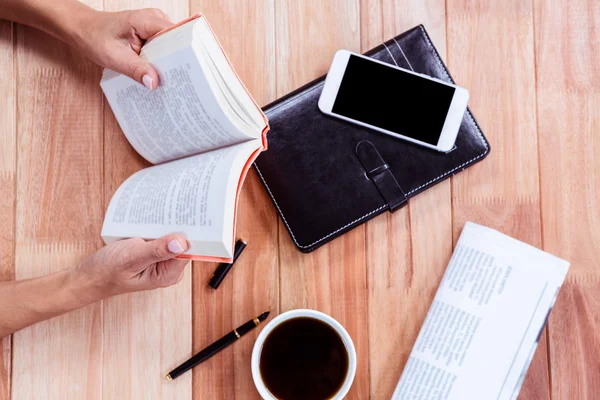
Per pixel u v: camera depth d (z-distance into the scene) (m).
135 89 0.70
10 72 0.82
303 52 0.84
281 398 0.77
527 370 0.81
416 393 0.80
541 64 0.84
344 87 0.78
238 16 0.84
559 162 0.84
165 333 0.81
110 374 0.81
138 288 0.72
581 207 0.83
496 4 0.83
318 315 0.74
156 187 0.68
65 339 0.81
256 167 0.79
